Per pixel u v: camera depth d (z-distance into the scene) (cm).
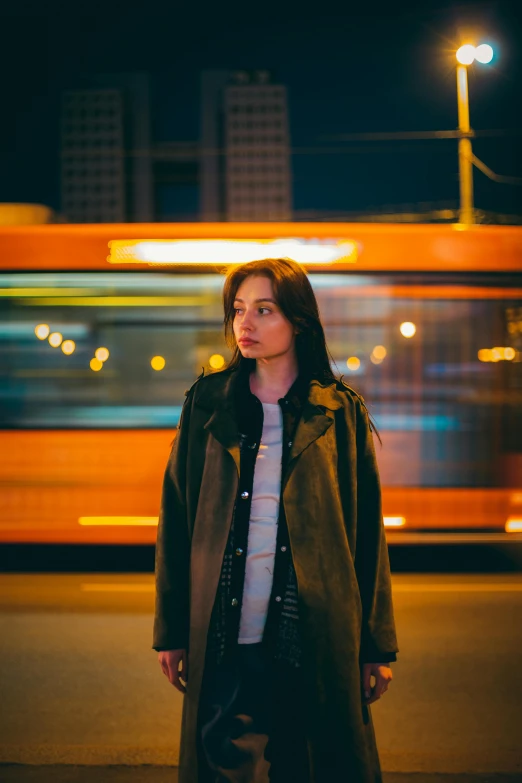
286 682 207
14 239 788
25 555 884
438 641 562
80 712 434
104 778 350
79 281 787
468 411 789
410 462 784
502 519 784
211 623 210
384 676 217
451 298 795
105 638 570
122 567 823
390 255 792
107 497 778
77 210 15100
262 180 16388
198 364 782
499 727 416
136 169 15275
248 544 211
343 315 789
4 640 567
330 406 219
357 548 223
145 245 786
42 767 361
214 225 792
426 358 790
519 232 803
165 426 780
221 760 204
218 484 213
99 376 785
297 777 209
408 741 398
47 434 784
